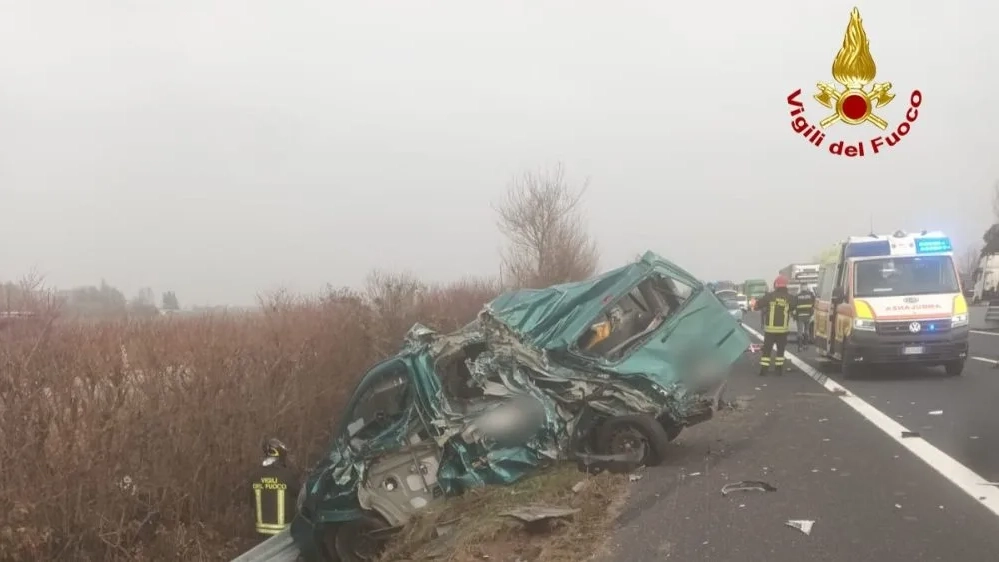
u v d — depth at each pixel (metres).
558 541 5.73
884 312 13.55
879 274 14.20
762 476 7.18
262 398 8.23
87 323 8.37
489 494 7.05
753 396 12.37
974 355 16.86
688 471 7.52
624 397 7.86
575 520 6.14
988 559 4.91
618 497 6.72
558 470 7.60
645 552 5.33
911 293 13.82
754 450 8.33
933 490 6.44
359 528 7.35
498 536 6.00
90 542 6.15
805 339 20.73
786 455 8.00
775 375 15.25
